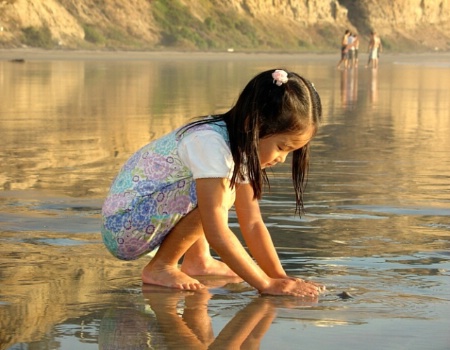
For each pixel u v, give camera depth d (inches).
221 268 140.3
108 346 99.1
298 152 134.8
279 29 2177.7
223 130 126.9
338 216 182.5
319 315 113.4
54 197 201.5
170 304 118.6
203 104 506.6
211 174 124.8
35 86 646.5
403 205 196.5
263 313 114.5
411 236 163.8
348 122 412.2
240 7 2140.7
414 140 339.6
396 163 270.2
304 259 145.2
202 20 2012.8
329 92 650.8
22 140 319.6
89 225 169.8
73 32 1706.4
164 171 129.9
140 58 1412.4
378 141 333.4
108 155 283.6
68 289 124.6
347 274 135.9
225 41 2009.1
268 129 125.5
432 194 213.0
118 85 686.5
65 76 794.8
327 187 220.5
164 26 1913.1
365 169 255.4
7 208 186.5
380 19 2471.7
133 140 329.1
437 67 1282.0
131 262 142.1
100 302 118.4
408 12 2536.9
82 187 216.7
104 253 147.5
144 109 468.8
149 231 130.5
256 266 127.5
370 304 119.0
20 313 111.8
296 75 126.6
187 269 139.7
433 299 121.6
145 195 130.5
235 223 171.2
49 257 143.9
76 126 374.6
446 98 596.4
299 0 2255.2
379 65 1360.7
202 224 127.2
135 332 104.7
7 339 101.0
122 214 131.4
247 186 129.6
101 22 1801.2
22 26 1621.6
